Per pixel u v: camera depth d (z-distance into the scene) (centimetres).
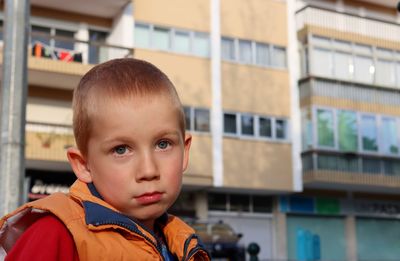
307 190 2458
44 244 143
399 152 2503
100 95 150
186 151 183
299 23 2442
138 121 149
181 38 2177
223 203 2292
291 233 2419
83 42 1930
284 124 2333
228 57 2264
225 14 2283
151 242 159
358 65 2494
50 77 1902
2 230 156
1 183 657
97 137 151
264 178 2238
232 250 1812
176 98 157
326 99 2373
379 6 2706
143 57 2088
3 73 687
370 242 2591
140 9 2108
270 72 2334
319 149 2309
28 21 704
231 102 2230
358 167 2381
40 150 1855
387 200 2650
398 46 2588
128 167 151
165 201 155
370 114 2470
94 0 2008
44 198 157
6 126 669
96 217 151
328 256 2472
